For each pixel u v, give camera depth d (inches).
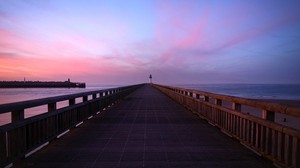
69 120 382.0
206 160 246.8
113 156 259.6
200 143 312.7
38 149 284.4
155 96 1334.9
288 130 202.5
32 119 256.5
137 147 293.9
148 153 270.1
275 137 224.1
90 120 497.4
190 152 273.7
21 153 239.0
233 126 327.0
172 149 285.6
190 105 652.7
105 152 273.6
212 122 433.7
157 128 413.4
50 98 295.7
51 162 241.3
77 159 250.1
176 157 256.4
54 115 317.1
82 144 307.3
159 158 253.1
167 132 380.2
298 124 744.3
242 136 296.4
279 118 892.6
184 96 753.6
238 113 304.2
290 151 203.9
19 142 236.1
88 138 339.0
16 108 223.8
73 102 405.4
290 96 2967.5
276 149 223.5
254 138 265.7
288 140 204.7
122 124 452.1
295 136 194.1
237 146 297.9
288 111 201.5
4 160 212.5
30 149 255.3
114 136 351.6
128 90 1459.2
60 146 297.7
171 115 576.1
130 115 574.9
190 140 328.5
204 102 490.6
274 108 223.8
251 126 271.9
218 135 358.3
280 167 220.4
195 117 541.6
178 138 339.9
